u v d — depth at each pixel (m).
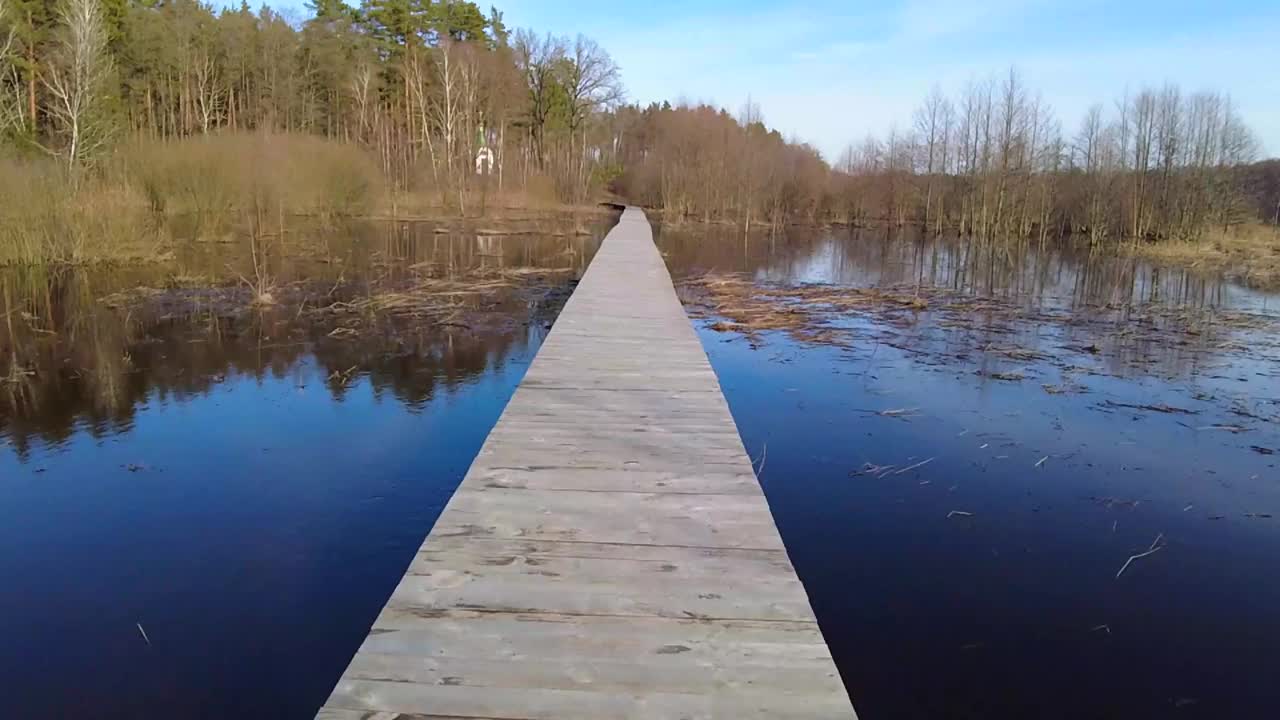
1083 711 2.97
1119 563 4.06
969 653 3.30
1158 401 6.92
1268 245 23.05
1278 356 8.91
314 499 4.57
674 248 21.47
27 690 2.97
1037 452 5.58
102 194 15.03
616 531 2.77
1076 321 11.03
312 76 34.56
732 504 3.00
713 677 1.97
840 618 3.52
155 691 2.97
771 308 11.57
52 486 4.73
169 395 6.57
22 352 7.98
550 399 4.40
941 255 21.72
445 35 36.38
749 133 34.09
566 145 39.84
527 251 18.89
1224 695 3.08
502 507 2.95
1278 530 4.45
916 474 5.14
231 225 19.06
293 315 10.04
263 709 2.89
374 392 6.72
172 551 3.98
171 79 29.80
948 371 7.83
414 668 1.97
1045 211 25.47
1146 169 24.38
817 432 5.91
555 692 1.90
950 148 31.38
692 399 4.42
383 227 23.31
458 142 33.00
